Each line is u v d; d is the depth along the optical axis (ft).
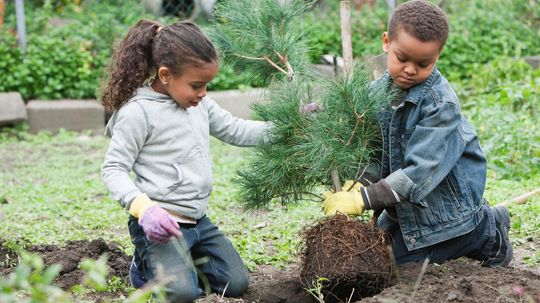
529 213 18.60
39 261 8.50
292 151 13.60
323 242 12.76
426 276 13.02
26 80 36.42
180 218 13.33
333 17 41.19
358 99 12.98
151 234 12.27
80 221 20.11
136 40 13.15
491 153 24.97
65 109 35.40
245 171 14.06
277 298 13.89
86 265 8.48
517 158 24.31
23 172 28.14
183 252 12.91
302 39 14.90
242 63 15.01
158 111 13.10
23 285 8.44
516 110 29.78
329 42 39.24
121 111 13.10
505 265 14.37
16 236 17.84
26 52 37.22
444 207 13.61
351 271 12.46
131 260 15.42
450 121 12.91
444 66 39.50
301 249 13.34
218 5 15.05
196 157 13.35
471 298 11.95
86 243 16.19
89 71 37.32
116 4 41.73
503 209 14.44
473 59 39.65
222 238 13.99
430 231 13.62
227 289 13.73
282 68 14.84
